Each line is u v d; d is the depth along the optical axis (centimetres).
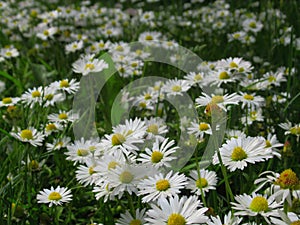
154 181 37
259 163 47
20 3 115
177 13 106
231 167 37
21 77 76
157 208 35
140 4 112
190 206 35
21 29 99
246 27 81
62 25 96
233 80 54
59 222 46
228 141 38
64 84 55
